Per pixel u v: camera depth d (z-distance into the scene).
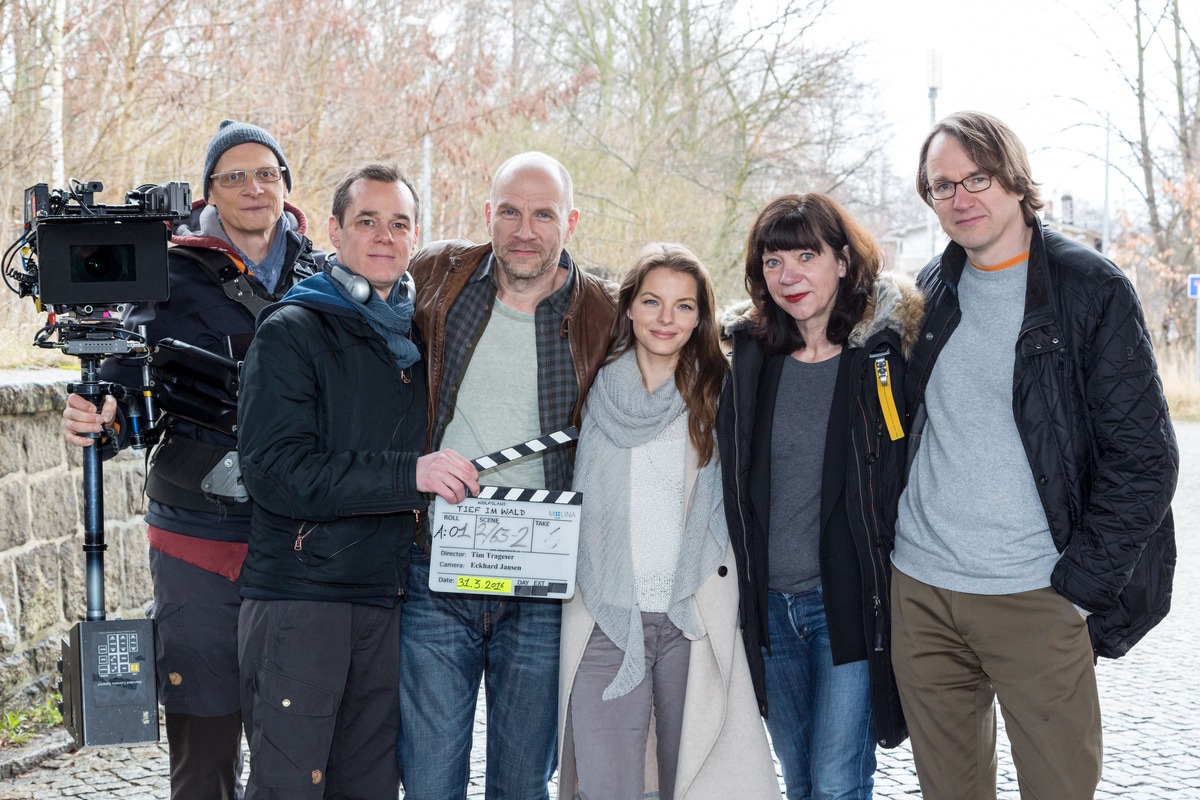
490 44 18.03
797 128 19.34
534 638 3.35
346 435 3.07
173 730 3.46
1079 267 2.91
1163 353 22.02
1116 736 4.99
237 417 3.17
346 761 3.22
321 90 13.59
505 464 3.31
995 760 3.26
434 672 3.31
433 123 14.28
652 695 3.35
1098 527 2.88
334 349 3.07
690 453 3.28
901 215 39.59
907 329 3.12
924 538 3.11
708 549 3.26
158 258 3.04
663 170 18.92
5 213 8.23
